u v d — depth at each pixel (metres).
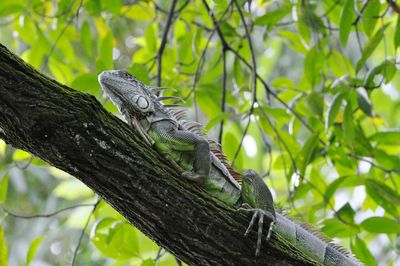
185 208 7.27
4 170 11.55
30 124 6.75
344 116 10.56
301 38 12.38
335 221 10.82
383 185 11.03
